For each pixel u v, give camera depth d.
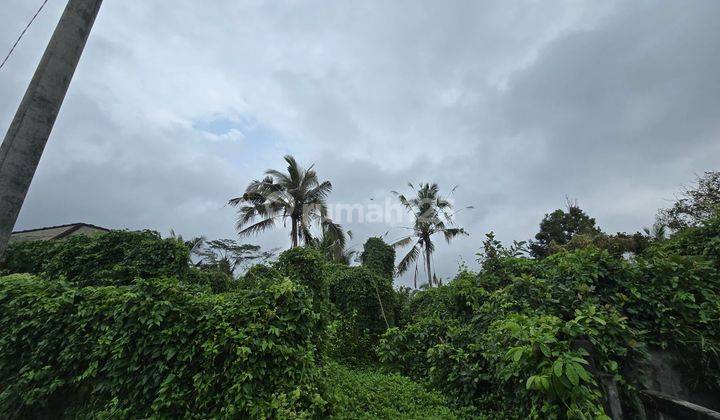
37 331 4.70
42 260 9.36
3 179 3.18
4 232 3.12
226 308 4.39
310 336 4.79
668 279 5.06
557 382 3.38
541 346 3.56
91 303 4.68
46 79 3.48
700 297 4.92
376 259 17.09
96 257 8.67
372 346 9.57
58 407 4.55
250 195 23.66
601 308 4.90
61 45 3.58
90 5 3.81
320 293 6.99
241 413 3.80
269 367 4.09
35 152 3.36
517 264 7.23
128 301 4.41
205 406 3.88
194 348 4.14
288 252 7.31
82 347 4.50
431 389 6.07
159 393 3.97
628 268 5.35
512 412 4.37
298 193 22.83
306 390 4.05
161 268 8.49
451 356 5.78
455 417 4.75
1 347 4.71
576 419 3.26
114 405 4.05
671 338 4.71
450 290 7.86
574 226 30.25
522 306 5.57
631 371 4.43
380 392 5.59
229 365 4.00
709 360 4.45
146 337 4.25
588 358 3.97
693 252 6.09
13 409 4.47
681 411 3.71
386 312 11.26
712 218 6.25
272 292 4.60
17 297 5.00
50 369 4.51
